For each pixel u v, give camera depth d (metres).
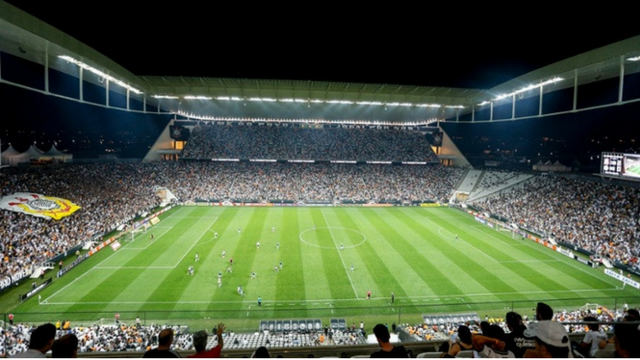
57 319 25.72
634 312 8.09
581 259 38.53
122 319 25.95
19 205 39.78
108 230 45.97
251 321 26.00
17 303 27.81
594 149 79.81
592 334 7.92
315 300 29.20
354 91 55.00
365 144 85.88
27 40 30.06
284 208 66.75
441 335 22.95
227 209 64.88
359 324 26.12
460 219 59.50
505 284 32.59
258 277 33.50
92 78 45.44
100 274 33.78
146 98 61.12
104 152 88.81
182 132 82.88
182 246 42.44
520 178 69.00
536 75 41.94
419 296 30.09
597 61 33.97
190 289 30.77
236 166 79.69
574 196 53.91
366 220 57.59
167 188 69.75
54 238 38.31
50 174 53.06
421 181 78.69
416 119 81.12
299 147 83.06
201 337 5.88
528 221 52.53
